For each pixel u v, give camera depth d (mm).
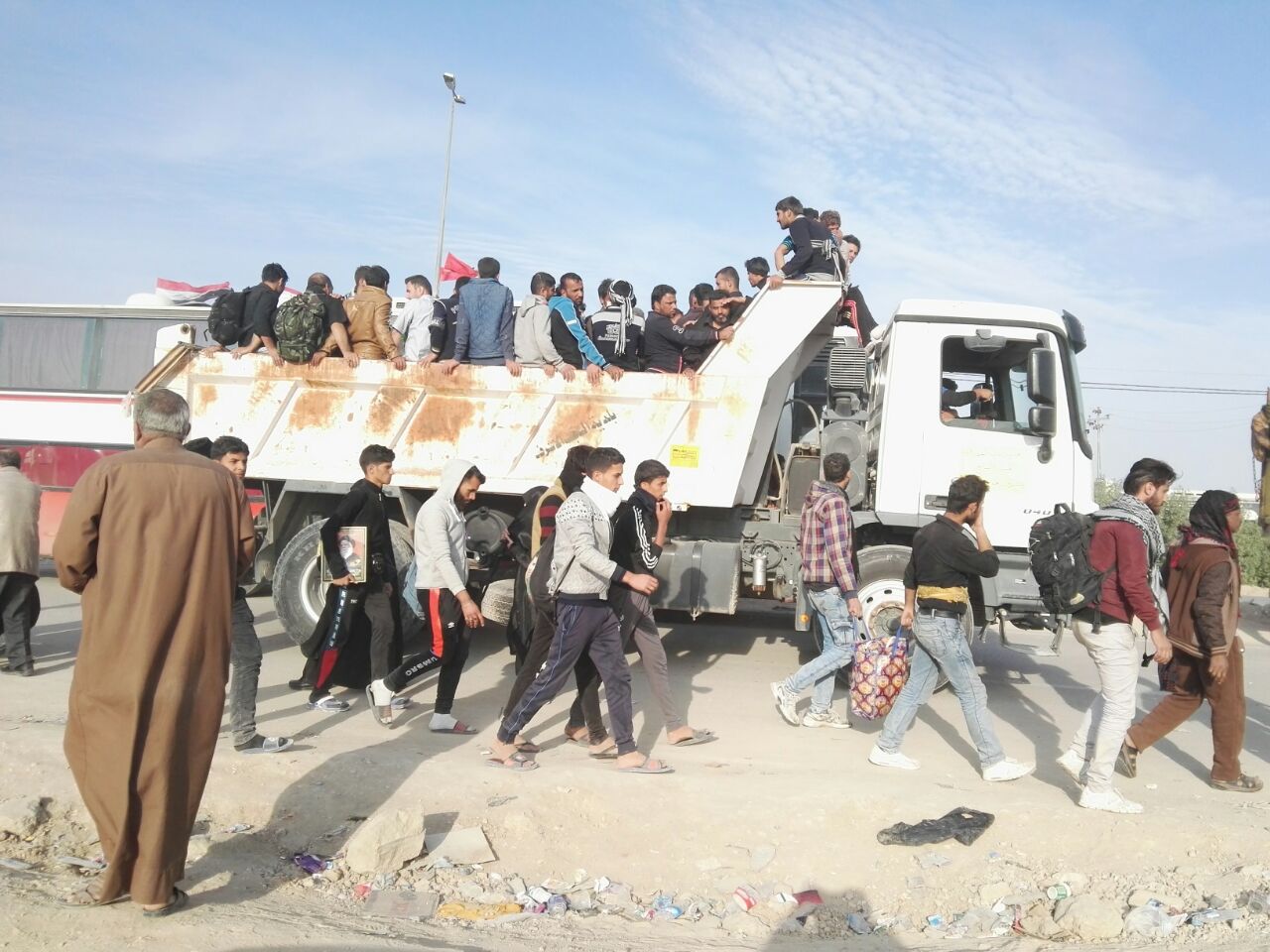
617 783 5688
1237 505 6004
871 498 9023
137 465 4125
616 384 8734
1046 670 9969
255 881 4723
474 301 9039
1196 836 5230
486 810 5461
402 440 8992
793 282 8680
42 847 4973
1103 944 4406
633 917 4742
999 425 8523
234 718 5984
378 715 6734
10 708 6910
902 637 6648
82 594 4145
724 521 9047
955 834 5234
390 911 4551
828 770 6156
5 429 15578
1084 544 5609
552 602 6031
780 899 4918
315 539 8898
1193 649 5945
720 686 8664
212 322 9531
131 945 3812
